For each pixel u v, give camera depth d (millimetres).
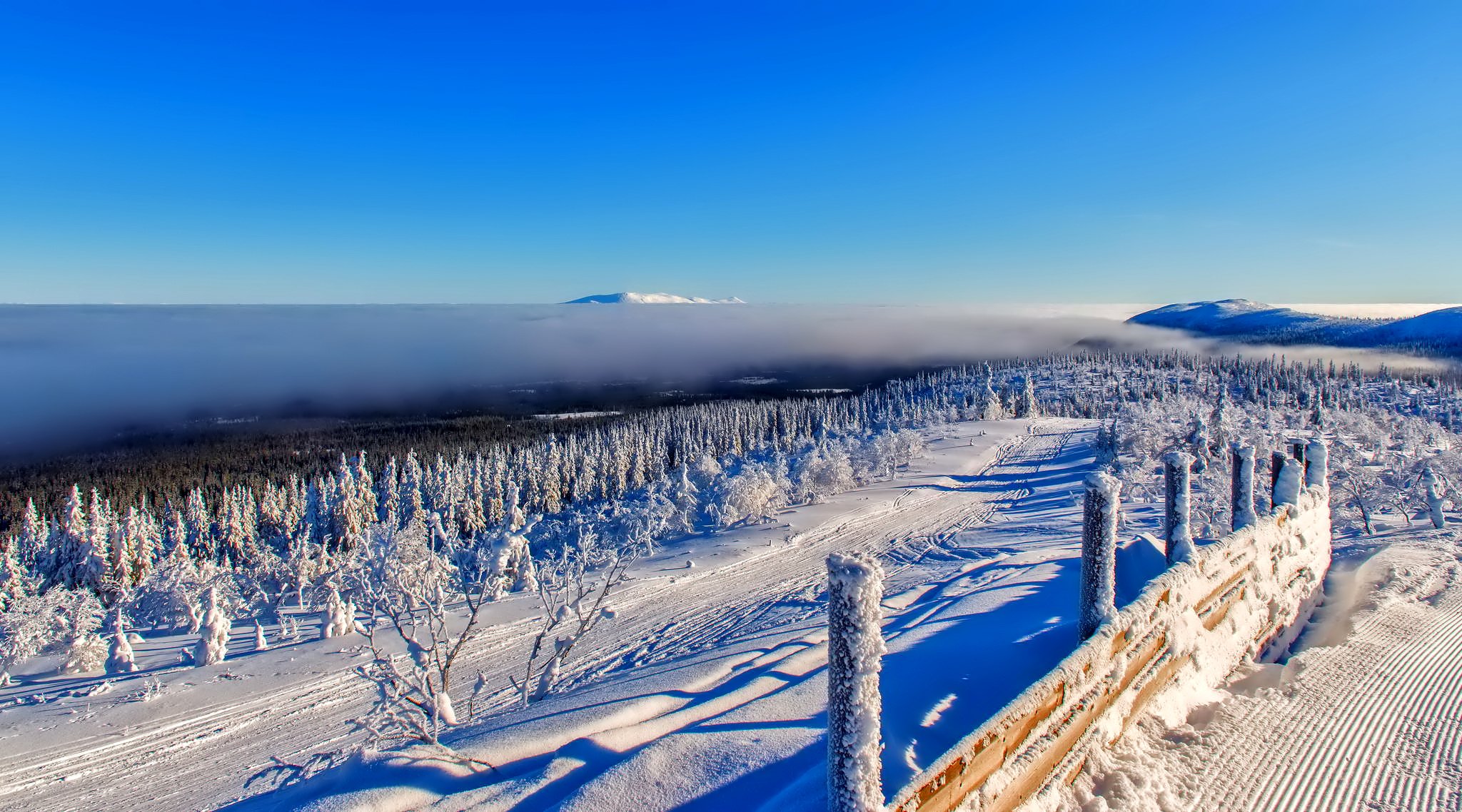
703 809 5719
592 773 6777
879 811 4371
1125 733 7234
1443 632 11055
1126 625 7180
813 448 71312
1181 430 58125
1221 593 9500
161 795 16344
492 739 8453
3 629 28125
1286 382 158250
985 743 5234
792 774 6055
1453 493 28812
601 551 45031
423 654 12289
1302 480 13570
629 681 13820
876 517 53156
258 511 83625
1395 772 7000
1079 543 35656
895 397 198875
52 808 16203
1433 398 134750
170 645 31141
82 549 57719
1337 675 9320
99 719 21062
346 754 12836
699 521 57062
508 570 34719
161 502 87750
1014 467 76375
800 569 39094
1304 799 6539
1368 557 17219
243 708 21578
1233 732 7703
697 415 150500
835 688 4465
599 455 101062
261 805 11438
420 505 80625
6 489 100438
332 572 33125
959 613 14180
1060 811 6047
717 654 17781
